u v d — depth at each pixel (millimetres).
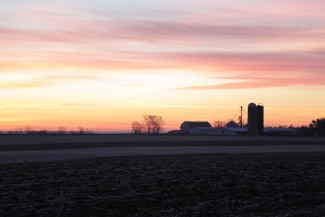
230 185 19141
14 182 19750
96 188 18266
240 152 40125
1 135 95250
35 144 55625
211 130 116062
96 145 54219
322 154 36438
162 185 19016
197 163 27938
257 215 14164
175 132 127188
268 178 21031
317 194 17562
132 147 50500
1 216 13633
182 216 13961
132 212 14609
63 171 23562
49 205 15164
